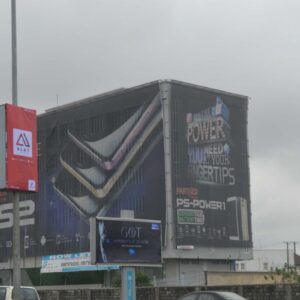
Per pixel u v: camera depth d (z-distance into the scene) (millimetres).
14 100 19328
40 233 80562
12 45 19719
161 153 68000
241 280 57438
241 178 74562
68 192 77875
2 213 85750
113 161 72812
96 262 28516
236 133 75125
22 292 24875
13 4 19969
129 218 30297
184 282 66812
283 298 33094
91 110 76375
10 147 17953
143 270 67500
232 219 72250
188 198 68250
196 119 70688
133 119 71250
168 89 68625
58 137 80250
